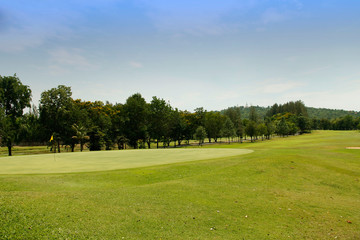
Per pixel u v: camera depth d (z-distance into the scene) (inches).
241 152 1075.3
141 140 3006.9
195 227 299.6
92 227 277.3
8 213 285.9
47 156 1072.2
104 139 2691.9
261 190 489.4
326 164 747.4
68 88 2532.0
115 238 257.8
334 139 2274.9
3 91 2226.9
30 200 338.3
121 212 328.5
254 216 348.2
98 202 361.4
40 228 262.8
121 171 626.8
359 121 6633.9
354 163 786.8
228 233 289.4
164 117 3144.7
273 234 293.9
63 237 250.4
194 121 4013.3
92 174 585.3
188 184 508.4
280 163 710.5
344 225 331.0
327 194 494.6
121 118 2851.9
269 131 4288.9
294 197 451.8
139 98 3026.6
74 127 2340.1
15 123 2285.9
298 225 324.8
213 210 361.4
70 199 363.3
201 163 725.9
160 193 433.4
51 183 496.7
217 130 4018.2
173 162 793.6
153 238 264.4
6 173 603.5
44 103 2413.9
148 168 669.9
